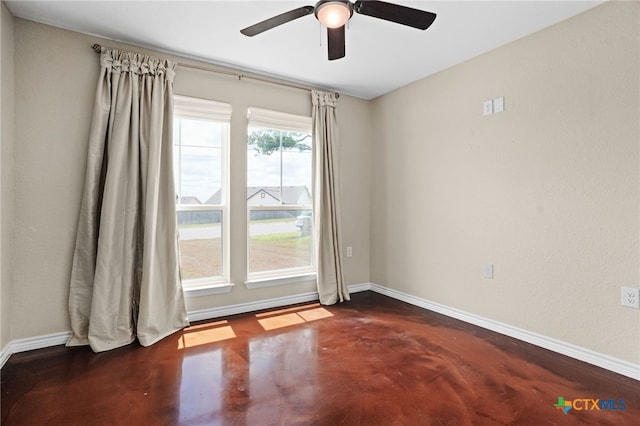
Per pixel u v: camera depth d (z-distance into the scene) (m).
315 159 3.49
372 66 3.01
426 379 1.96
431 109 3.20
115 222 2.38
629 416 1.62
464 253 2.92
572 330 2.23
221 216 3.08
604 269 2.08
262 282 3.23
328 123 3.53
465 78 2.89
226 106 2.98
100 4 2.07
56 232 2.34
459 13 2.17
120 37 2.48
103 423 1.56
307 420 1.59
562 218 2.27
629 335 1.98
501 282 2.64
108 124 2.42
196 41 2.55
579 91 2.17
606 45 2.04
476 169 2.81
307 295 3.54
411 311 3.21
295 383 1.92
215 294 3.01
